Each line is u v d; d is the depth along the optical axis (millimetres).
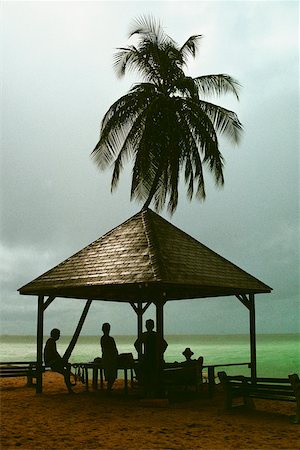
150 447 7910
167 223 15148
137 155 18984
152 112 19172
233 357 56312
